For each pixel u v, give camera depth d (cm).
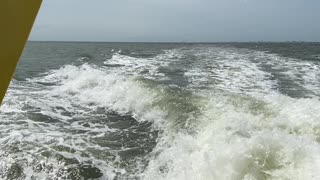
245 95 702
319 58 1543
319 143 415
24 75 1167
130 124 595
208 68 1212
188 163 389
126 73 1130
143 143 494
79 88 888
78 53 2430
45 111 660
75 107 713
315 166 328
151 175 386
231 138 417
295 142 381
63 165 400
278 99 633
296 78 989
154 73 1144
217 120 507
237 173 347
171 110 611
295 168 336
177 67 1277
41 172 381
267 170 344
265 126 477
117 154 448
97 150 458
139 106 682
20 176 370
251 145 373
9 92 827
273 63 1330
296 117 507
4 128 527
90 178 379
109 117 641
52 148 446
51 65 1523
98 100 771
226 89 821
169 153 435
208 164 366
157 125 580
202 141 436
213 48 2620
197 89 807
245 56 1653
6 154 416
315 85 889
